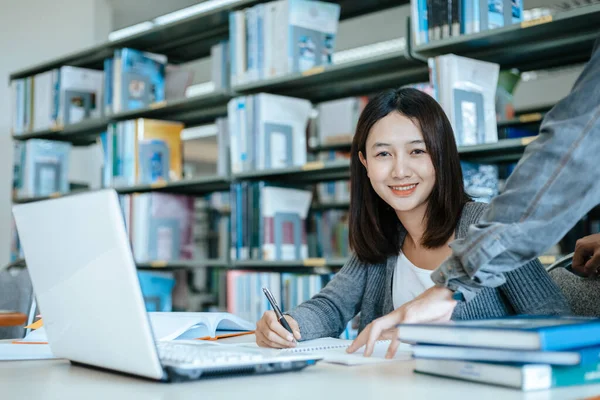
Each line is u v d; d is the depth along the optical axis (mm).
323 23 3057
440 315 941
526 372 725
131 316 798
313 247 3414
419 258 1505
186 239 3770
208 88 8586
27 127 4418
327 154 4316
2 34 5039
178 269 3777
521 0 2488
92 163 5129
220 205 5066
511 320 855
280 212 3123
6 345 1222
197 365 821
